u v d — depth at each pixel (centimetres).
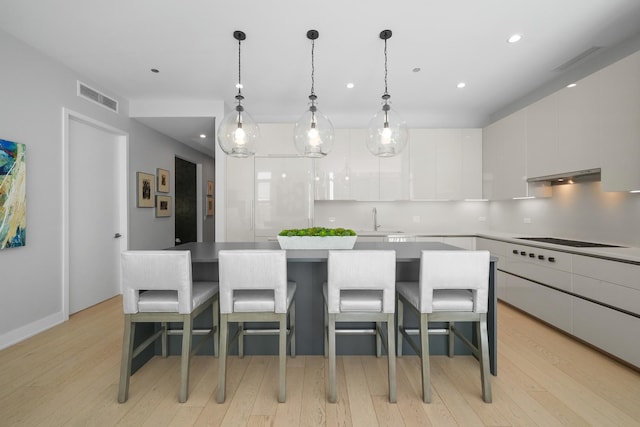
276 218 427
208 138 527
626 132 225
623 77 227
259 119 464
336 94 382
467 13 225
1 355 233
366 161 438
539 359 226
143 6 217
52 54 282
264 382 196
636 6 216
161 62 300
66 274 304
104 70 316
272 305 177
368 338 234
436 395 183
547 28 242
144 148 444
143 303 177
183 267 174
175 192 543
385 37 254
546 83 348
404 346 236
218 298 226
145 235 446
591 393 184
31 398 179
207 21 235
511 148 372
